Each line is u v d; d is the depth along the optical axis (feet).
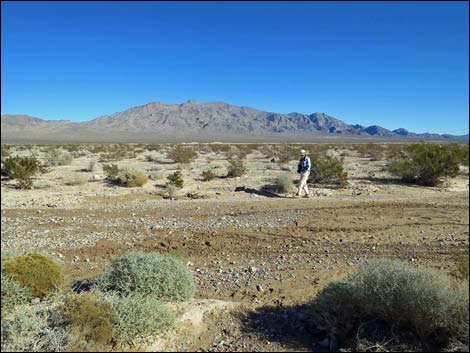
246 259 29.48
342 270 26.50
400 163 74.59
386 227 37.58
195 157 134.92
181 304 20.02
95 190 60.85
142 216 42.80
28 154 151.64
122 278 20.01
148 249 31.68
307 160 54.95
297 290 23.07
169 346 16.84
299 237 34.68
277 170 88.99
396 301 16.88
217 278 25.39
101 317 16.07
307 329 18.48
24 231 36.81
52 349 14.82
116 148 206.69
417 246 32.09
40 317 16.66
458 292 16.74
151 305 17.25
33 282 19.11
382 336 16.94
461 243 32.63
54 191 59.47
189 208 46.62
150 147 205.16
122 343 16.28
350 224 38.42
